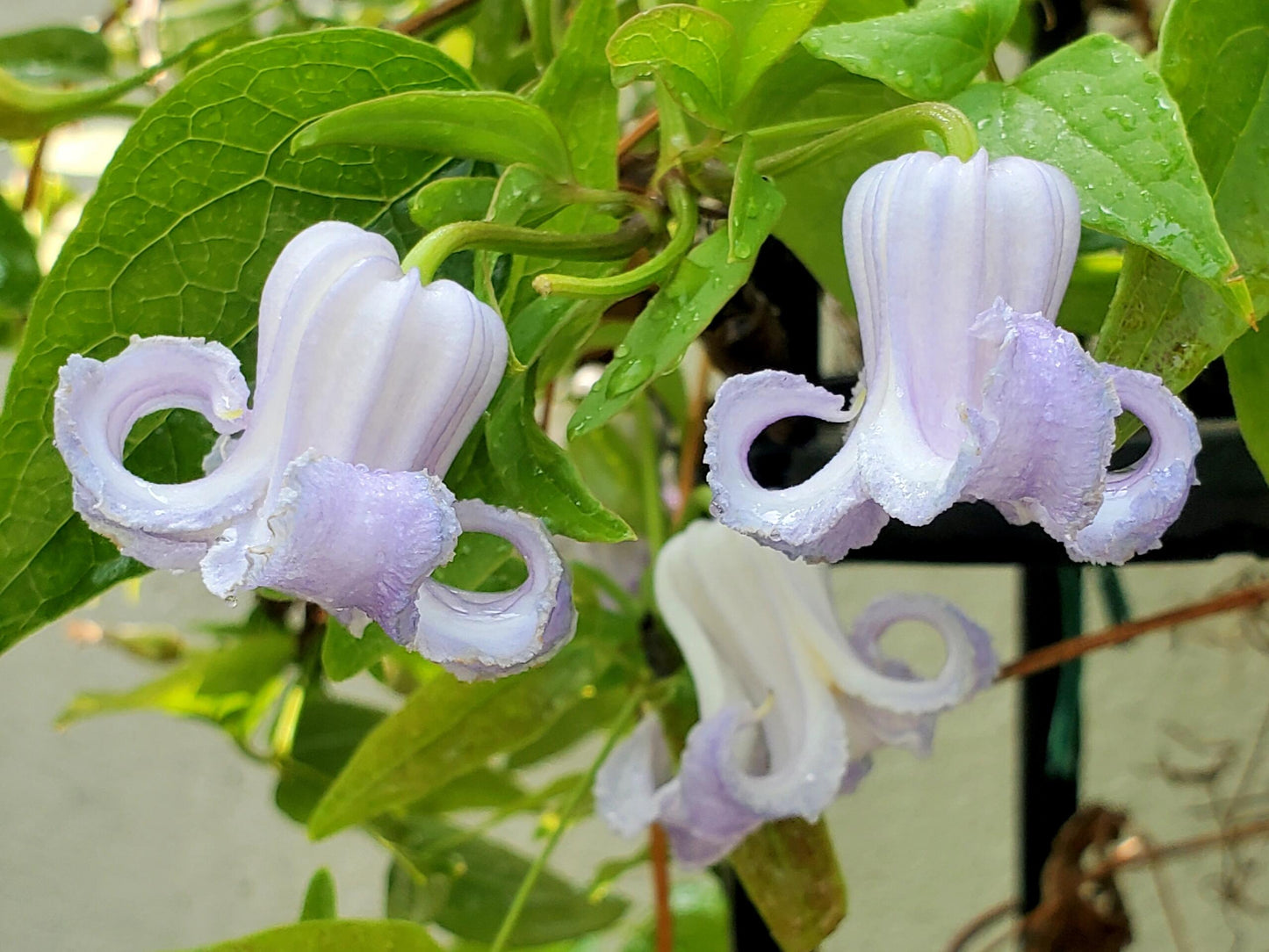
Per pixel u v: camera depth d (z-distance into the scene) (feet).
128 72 0.93
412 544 0.33
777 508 0.37
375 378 0.37
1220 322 0.40
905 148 0.48
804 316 0.60
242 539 0.37
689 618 0.59
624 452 0.86
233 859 1.49
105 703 0.89
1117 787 1.14
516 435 0.43
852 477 0.37
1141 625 0.66
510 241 0.41
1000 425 0.32
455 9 0.67
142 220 0.43
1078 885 0.82
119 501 0.36
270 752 0.88
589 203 0.45
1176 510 0.35
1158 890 1.08
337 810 0.63
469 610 0.38
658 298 0.42
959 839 1.22
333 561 0.33
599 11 0.44
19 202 0.97
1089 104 0.39
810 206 0.53
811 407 0.38
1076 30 0.66
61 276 0.43
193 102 0.43
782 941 0.65
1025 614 0.82
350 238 0.38
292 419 0.37
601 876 0.86
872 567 1.20
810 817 0.55
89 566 0.44
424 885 0.82
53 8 1.34
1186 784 1.09
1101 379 0.32
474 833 0.82
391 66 0.45
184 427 0.45
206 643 1.28
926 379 0.37
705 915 1.03
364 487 0.33
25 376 0.43
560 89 0.45
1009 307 0.35
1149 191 0.37
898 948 1.24
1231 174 0.41
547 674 0.67
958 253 0.37
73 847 1.53
